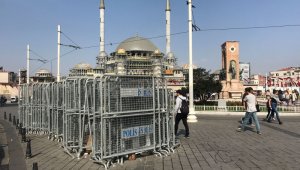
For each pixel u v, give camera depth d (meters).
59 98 12.73
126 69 91.31
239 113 29.42
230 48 55.56
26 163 9.04
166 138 10.27
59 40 33.66
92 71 94.00
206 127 17.08
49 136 13.93
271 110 19.69
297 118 24.61
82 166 8.49
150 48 96.06
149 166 8.34
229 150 10.31
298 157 9.16
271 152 9.92
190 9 20.52
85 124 9.91
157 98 9.92
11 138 14.10
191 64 20.42
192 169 7.95
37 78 92.06
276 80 74.19
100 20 95.31
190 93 20.25
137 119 9.25
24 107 16.80
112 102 8.59
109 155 8.48
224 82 55.00
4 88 97.25
